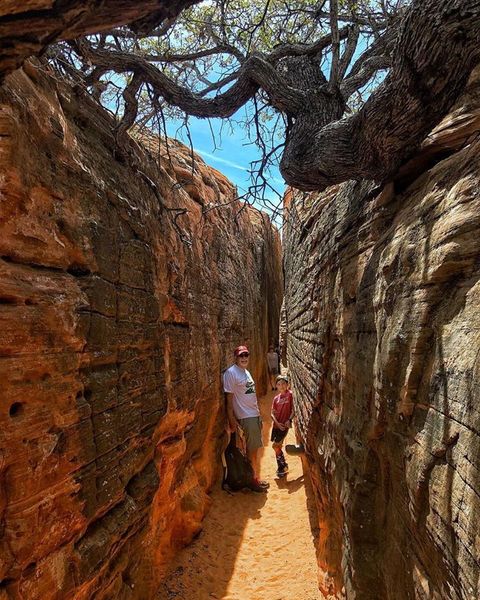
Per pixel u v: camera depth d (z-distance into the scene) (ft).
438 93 8.66
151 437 13.53
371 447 9.89
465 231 6.48
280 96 12.84
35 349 7.79
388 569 8.83
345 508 11.57
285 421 27.61
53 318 8.30
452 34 7.80
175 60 14.71
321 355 16.88
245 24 15.74
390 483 9.14
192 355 20.02
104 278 10.71
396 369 8.20
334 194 18.67
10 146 7.36
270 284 71.05
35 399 7.75
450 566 5.76
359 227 12.91
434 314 7.05
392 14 14.06
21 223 7.83
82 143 10.93
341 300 13.99
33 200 8.16
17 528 7.27
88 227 10.07
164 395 14.71
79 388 9.17
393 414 8.27
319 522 18.02
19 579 7.31
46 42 5.83
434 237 7.25
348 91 13.73
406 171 10.32
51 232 8.70
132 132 18.02
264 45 16.22
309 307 21.72
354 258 12.85
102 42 13.60
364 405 10.53
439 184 8.07
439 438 6.27
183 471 19.62
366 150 10.40
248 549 19.35
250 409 26.78
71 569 8.82
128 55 12.67
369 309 10.53
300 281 27.63
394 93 9.01
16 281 7.52
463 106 8.90
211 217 28.14
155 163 17.22
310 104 12.67
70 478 8.77
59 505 8.41
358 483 10.38
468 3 7.52
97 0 5.29
